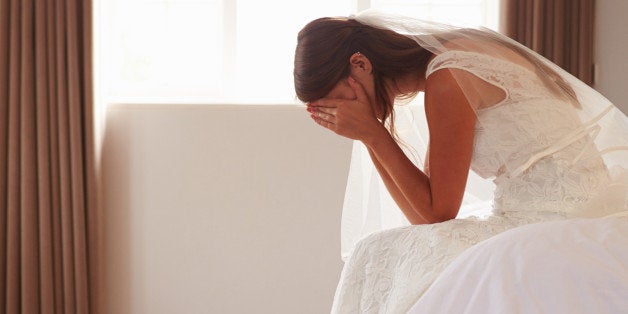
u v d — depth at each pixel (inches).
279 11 151.3
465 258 43.9
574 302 35.8
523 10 139.8
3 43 136.3
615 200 60.2
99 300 137.9
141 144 142.5
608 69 144.8
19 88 136.9
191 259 142.5
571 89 67.0
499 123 61.9
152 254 142.4
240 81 151.6
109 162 142.2
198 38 150.5
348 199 81.4
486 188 75.9
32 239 136.5
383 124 70.0
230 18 148.2
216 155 142.6
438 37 67.3
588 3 141.4
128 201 142.3
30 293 136.1
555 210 60.1
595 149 62.6
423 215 63.9
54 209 136.9
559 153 61.3
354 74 68.1
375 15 69.6
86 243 138.6
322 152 142.9
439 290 42.7
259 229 142.6
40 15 135.9
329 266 142.6
